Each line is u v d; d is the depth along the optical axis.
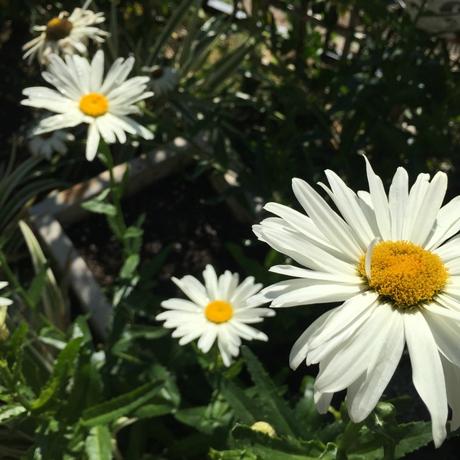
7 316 0.43
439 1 0.44
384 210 0.25
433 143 0.48
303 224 0.24
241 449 0.32
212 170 0.62
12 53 0.74
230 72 0.64
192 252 0.58
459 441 0.42
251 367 0.35
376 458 0.30
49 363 0.46
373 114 0.48
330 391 0.21
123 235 0.42
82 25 0.49
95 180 0.59
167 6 0.69
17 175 0.60
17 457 0.43
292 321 0.45
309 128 0.58
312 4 0.57
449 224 0.25
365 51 0.63
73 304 0.54
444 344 0.22
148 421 0.43
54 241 0.55
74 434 0.37
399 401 0.33
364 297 0.23
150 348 0.46
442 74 0.48
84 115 0.38
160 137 0.62
